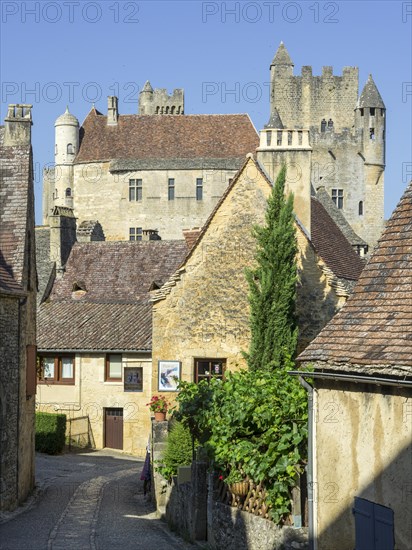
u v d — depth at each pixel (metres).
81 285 55.19
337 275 34.31
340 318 16.81
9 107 30.81
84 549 20.94
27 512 26.66
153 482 28.55
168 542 22.36
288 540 17.59
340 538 16.34
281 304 27.47
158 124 95.88
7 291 25.47
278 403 18.88
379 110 100.44
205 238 30.83
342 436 16.33
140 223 92.19
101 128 96.19
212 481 21.62
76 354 45.66
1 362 25.48
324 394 16.91
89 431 45.47
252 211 30.53
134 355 44.75
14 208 28.81
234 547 19.95
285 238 27.80
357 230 99.81
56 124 96.00
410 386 14.13
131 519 26.00
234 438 20.14
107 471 37.47
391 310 15.95
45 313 48.84
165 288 30.94
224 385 21.78
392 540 14.80
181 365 30.73
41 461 40.22
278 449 17.91
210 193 91.75
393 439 14.89
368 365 15.16
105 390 45.25
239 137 94.62
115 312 48.06
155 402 30.38
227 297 30.56
